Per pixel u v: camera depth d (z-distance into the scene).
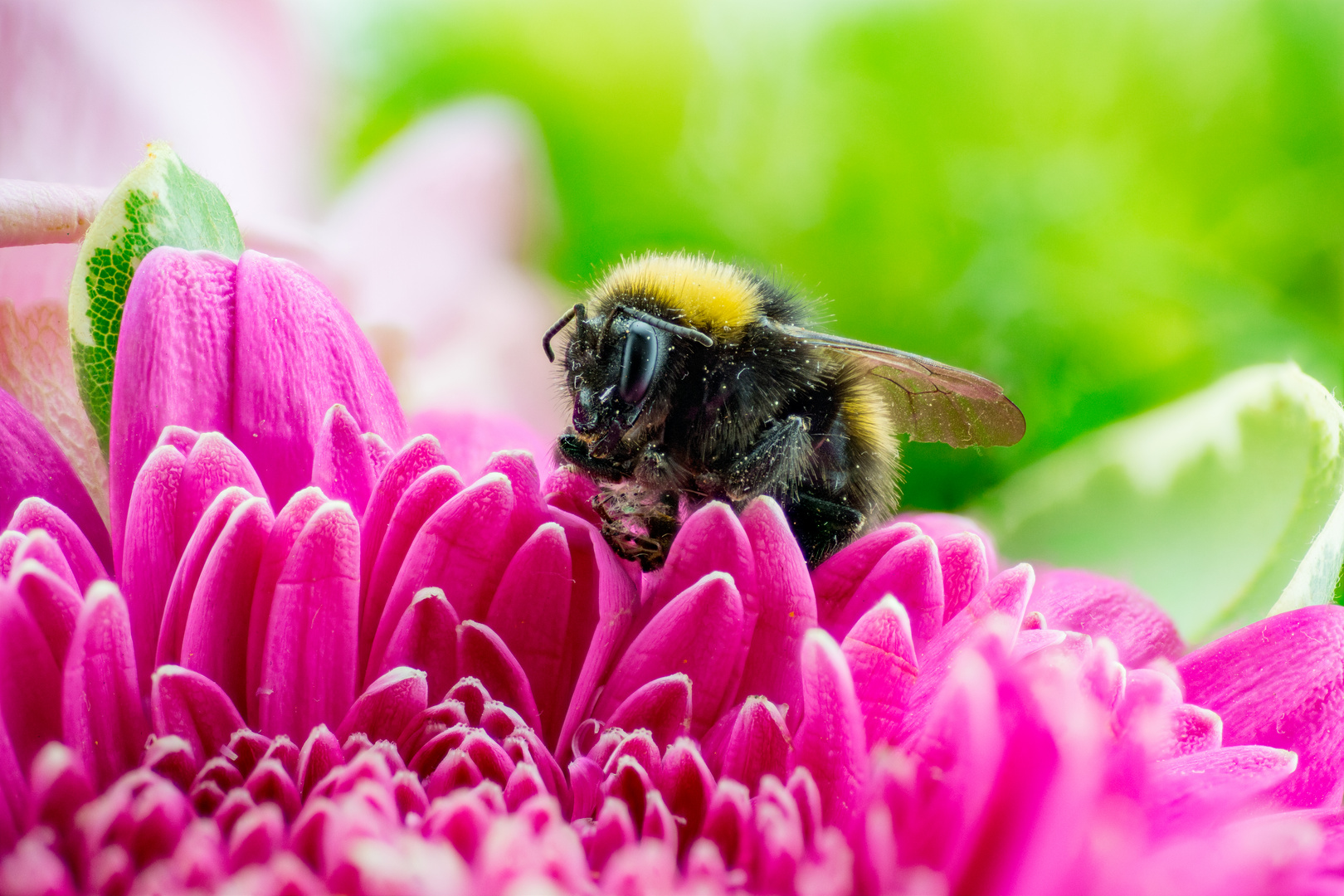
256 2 0.14
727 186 0.19
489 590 0.11
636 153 0.19
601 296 0.12
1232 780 0.10
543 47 0.19
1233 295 0.18
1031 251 0.18
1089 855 0.09
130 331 0.11
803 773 0.10
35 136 0.13
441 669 0.10
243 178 0.14
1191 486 0.12
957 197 0.18
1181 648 0.11
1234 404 0.12
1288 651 0.11
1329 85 0.18
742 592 0.11
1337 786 0.11
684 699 0.10
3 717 0.10
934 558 0.11
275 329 0.11
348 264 0.15
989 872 0.09
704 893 0.09
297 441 0.11
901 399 0.13
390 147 0.17
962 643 0.10
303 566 0.10
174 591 0.10
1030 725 0.10
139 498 0.10
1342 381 0.17
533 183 0.17
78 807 0.10
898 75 0.19
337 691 0.10
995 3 0.18
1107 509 0.12
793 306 0.13
